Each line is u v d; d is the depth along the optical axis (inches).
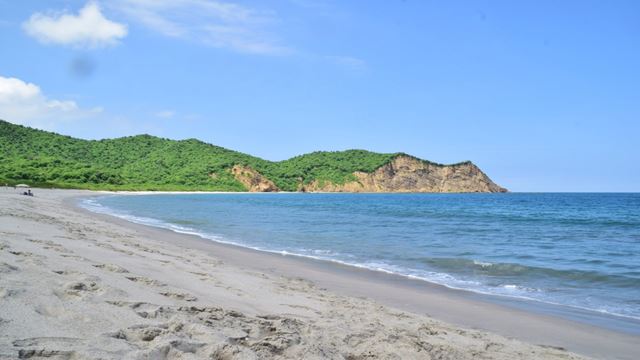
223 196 4441.4
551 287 489.4
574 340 313.4
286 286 416.2
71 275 275.1
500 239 978.7
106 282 271.4
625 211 2438.5
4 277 231.5
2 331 164.6
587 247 855.7
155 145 7204.7
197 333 201.3
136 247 569.6
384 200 4163.4
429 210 2324.1
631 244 914.1
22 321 177.2
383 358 222.8
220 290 340.2
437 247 820.6
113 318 200.5
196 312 243.8
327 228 1186.6
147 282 311.9
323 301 357.4
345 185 7529.5
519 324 349.7
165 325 202.5
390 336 255.6
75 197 2503.7
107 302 228.1
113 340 173.8
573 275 552.4
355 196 5861.2
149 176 5541.3
